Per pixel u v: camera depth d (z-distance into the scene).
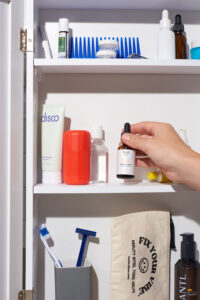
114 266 0.75
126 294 0.74
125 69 0.76
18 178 0.70
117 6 0.81
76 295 0.71
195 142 0.82
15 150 0.69
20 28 0.70
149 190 0.68
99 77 0.82
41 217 0.81
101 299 0.80
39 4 0.79
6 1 0.67
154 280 0.76
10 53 0.67
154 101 0.82
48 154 0.73
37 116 0.78
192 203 0.82
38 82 0.80
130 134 0.67
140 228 0.76
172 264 0.81
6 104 0.67
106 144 0.82
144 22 0.83
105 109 0.82
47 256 0.80
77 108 0.81
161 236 0.78
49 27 0.81
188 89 0.83
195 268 0.74
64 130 0.81
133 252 0.75
